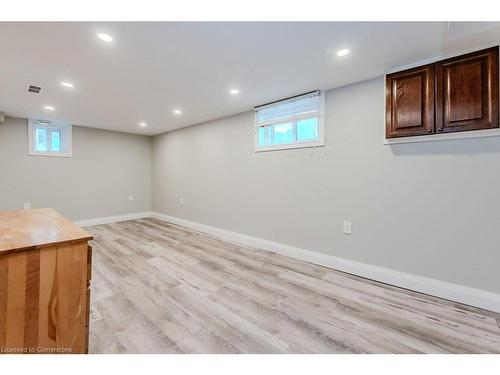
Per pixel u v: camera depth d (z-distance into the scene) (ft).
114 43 5.76
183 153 15.66
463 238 6.33
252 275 8.17
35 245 3.26
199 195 14.49
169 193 17.06
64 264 3.51
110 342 4.89
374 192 7.73
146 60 6.60
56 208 14.35
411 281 7.10
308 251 9.39
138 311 6.02
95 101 10.21
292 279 7.88
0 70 7.22
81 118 13.19
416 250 7.03
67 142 14.69
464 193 6.29
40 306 3.36
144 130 16.56
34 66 6.94
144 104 10.59
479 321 5.63
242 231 11.96
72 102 10.34
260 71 7.29
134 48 5.98
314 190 9.18
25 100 10.07
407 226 7.16
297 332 5.28
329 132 8.72
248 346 4.84
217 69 7.16
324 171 8.88
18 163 13.08
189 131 15.12
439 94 6.29
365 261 7.98
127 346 4.79
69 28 5.15
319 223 9.07
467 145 6.21
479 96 5.77
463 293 6.33
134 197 17.97
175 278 7.91
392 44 5.77
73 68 7.09
